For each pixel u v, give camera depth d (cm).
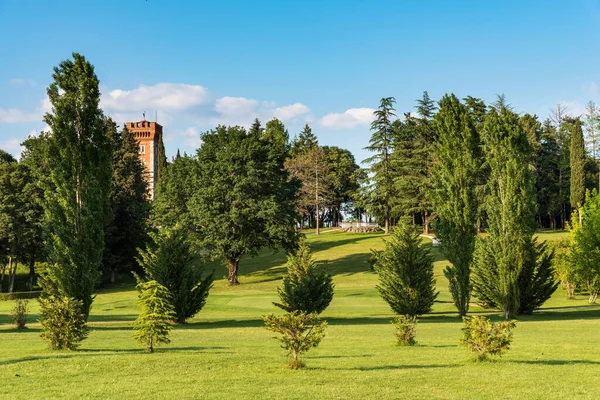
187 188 6769
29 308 4375
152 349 1895
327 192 11075
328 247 8431
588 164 9544
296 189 6919
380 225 10062
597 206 4891
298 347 1573
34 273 6894
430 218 7850
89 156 3269
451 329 2825
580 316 3562
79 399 1186
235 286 6128
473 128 3847
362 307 4134
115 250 7144
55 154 3222
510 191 3734
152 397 1202
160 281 3294
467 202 3700
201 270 3516
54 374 1458
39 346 2055
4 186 6359
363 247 8169
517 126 3828
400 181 8062
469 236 3700
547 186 9594
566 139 10212
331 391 1257
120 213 7131
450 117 3831
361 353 1873
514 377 1424
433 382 1362
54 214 3153
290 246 6412
